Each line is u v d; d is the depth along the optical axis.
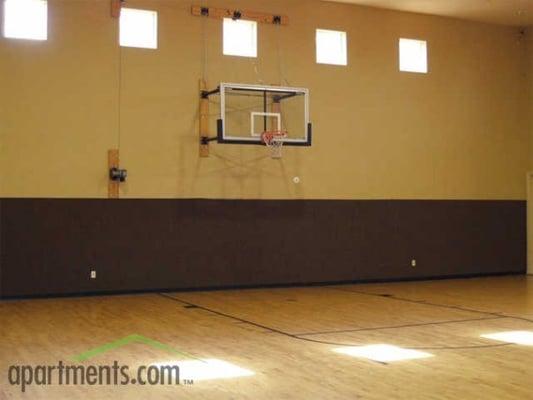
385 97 14.94
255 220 13.76
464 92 15.77
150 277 12.97
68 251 12.42
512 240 16.22
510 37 16.22
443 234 15.48
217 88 13.21
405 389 5.59
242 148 13.69
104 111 12.70
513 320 9.40
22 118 12.19
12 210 12.09
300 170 14.13
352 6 14.69
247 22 13.88
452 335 8.18
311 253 14.20
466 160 15.76
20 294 12.09
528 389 5.59
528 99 16.30
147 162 12.98
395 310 10.45
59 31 12.45
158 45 13.12
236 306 11.00
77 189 12.51
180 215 13.19
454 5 14.73
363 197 14.68
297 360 6.74
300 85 14.19
